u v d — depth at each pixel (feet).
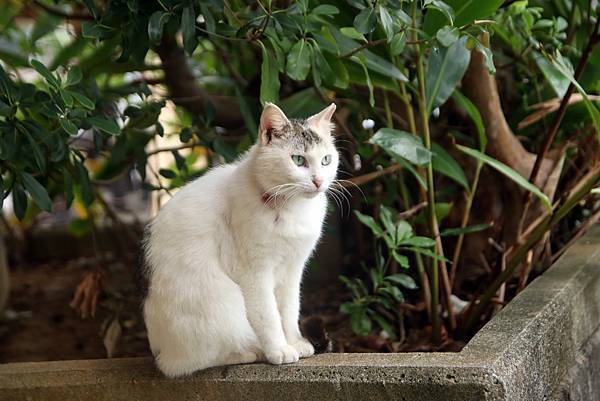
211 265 9.05
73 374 9.61
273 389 8.70
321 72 10.62
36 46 16.11
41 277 20.07
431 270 11.44
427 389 7.91
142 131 14.84
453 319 11.96
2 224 22.04
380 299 11.80
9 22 15.76
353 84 12.81
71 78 10.12
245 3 11.90
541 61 12.21
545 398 9.05
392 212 12.62
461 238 12.53
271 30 10.34
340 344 12.53
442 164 11.86
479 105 12.48
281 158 8.79
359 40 11.16
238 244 9.02
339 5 11.02
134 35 10.52
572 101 11.81
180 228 9.12
